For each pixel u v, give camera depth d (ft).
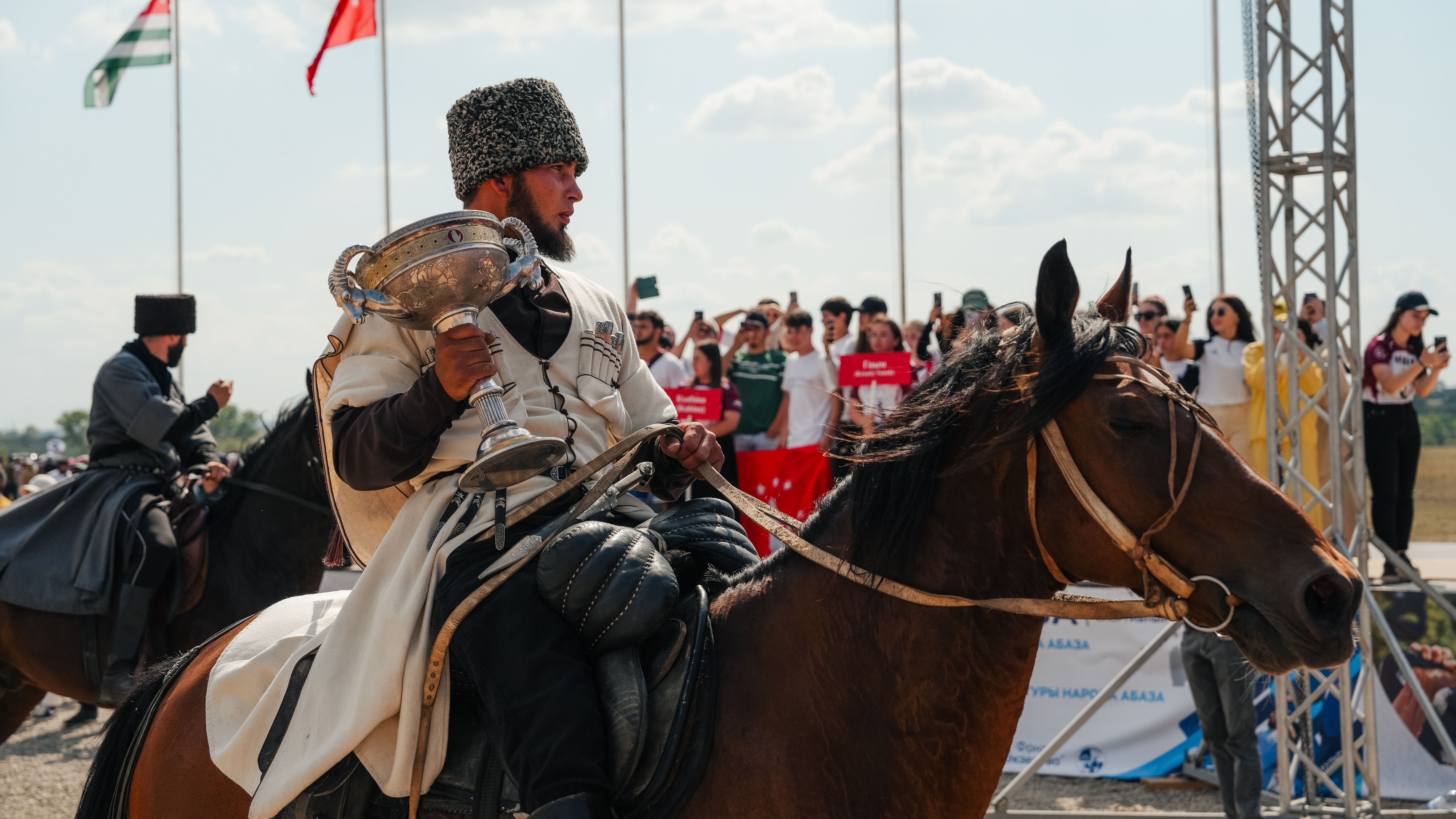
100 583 13.83
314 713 6.05
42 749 22.47
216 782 6.58
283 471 14.44
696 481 7.14
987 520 5.54
